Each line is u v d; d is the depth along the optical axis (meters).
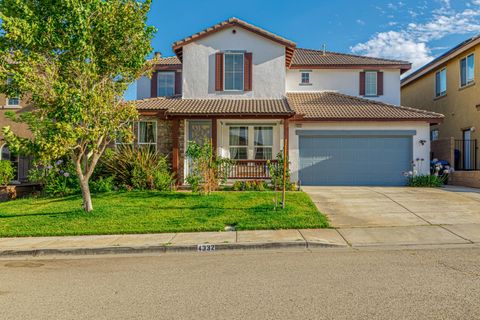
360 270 6.29
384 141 17.45
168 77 21.78
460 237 8.56
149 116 16.62
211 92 18.11
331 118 16.97
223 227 9.52
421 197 13.23
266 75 18.09
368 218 10.46
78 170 11.09
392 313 4.45
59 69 10.37
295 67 21.33
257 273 6.27
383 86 21.42
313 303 4.81
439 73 21.91
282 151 15.46
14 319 4.58
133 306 4.89
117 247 8.13
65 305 5.00
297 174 17.41
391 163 17.41
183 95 18.17
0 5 10.12
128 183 15.27
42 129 9.92
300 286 5.50
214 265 6.89
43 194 15.14
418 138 17.25
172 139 17.19
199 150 13.95
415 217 10.47
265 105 16.67
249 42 18.17
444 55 20.50
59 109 9.48
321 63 21.28
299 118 16.94
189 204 12.13
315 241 8.29
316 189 15.66
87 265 7.18
